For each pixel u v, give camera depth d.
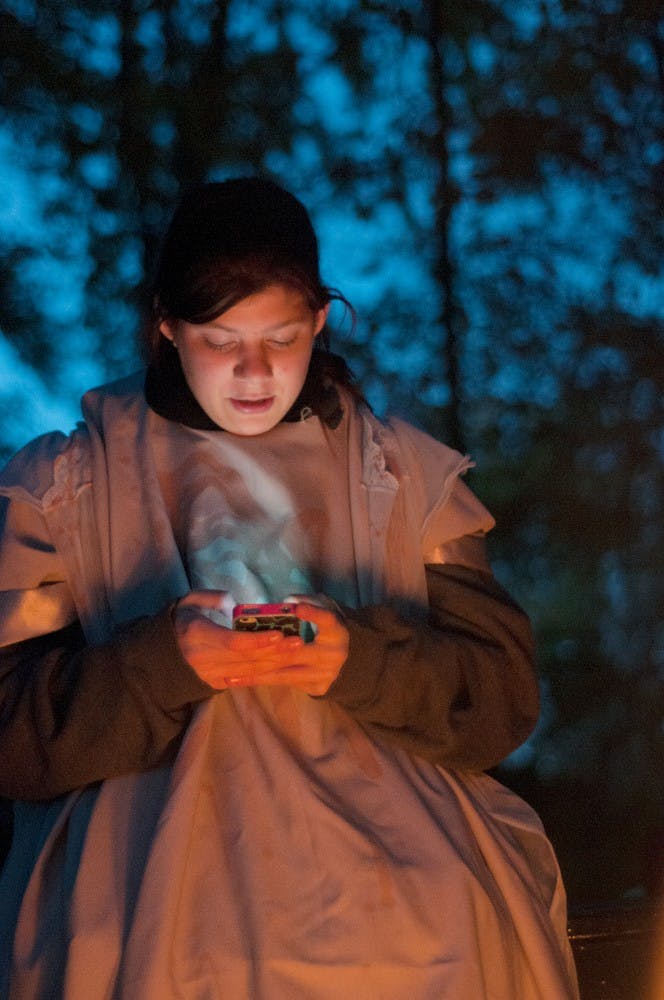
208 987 2.03
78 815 2.21
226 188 2.25
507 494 4.16
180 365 2.42
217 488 2.41
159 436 2.45
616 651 4.20
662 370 4.22
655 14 4.18
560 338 4.16
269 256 2.15
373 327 4.01
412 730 2.31
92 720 2.17
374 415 2.58
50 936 2.12
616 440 4.20
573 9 4.13
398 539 2.47
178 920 2.07
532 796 4.11
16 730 2.21
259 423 2.29
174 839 2.08
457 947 2.10
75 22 3.81
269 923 2.05
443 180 4.05
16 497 2.37
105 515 2.37
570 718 4.16
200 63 3.90
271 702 2.29
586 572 4.19
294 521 2.42
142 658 2.15
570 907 3.11
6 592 2.34
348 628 2.19
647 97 4.20
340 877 2.10
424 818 2.22
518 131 4.11
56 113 3.80
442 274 4.04
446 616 2.47
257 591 2.35
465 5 4.06
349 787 2.23
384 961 2.07
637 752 4.17
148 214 3.86
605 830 4.10
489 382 4.11
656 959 3.04
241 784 2.16
